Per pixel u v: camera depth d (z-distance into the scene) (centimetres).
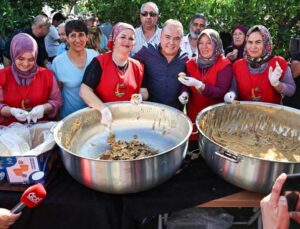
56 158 136
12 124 143
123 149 136
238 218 194
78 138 143
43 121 154
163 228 163
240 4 344
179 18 359
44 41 334
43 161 124
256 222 191
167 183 128
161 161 110
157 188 125
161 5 350
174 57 180
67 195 121
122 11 357
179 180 130
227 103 154
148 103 153
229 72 171
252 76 170
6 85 155
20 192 122
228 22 348
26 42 150
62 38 289
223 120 154
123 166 105
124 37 158
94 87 163
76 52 177
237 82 174
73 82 174
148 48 183
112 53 166
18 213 103
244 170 111
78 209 118
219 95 167
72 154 110
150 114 153
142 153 133
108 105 152
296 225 176
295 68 193
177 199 119
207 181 129
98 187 112
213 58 171
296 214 69
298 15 346
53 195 121
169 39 172
